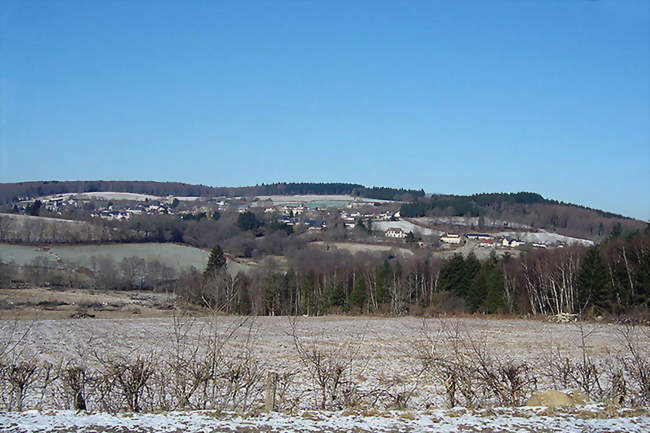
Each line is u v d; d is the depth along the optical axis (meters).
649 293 53.16
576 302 60.53
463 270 70.69
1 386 13.48
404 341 34.06
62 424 10.05
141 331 38.69
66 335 35.94
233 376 13.13
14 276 70.62
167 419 10.52
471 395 13.36
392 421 10.66
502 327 44.94
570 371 15.82
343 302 70.94
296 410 11.94
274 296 58.75
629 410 11.72
